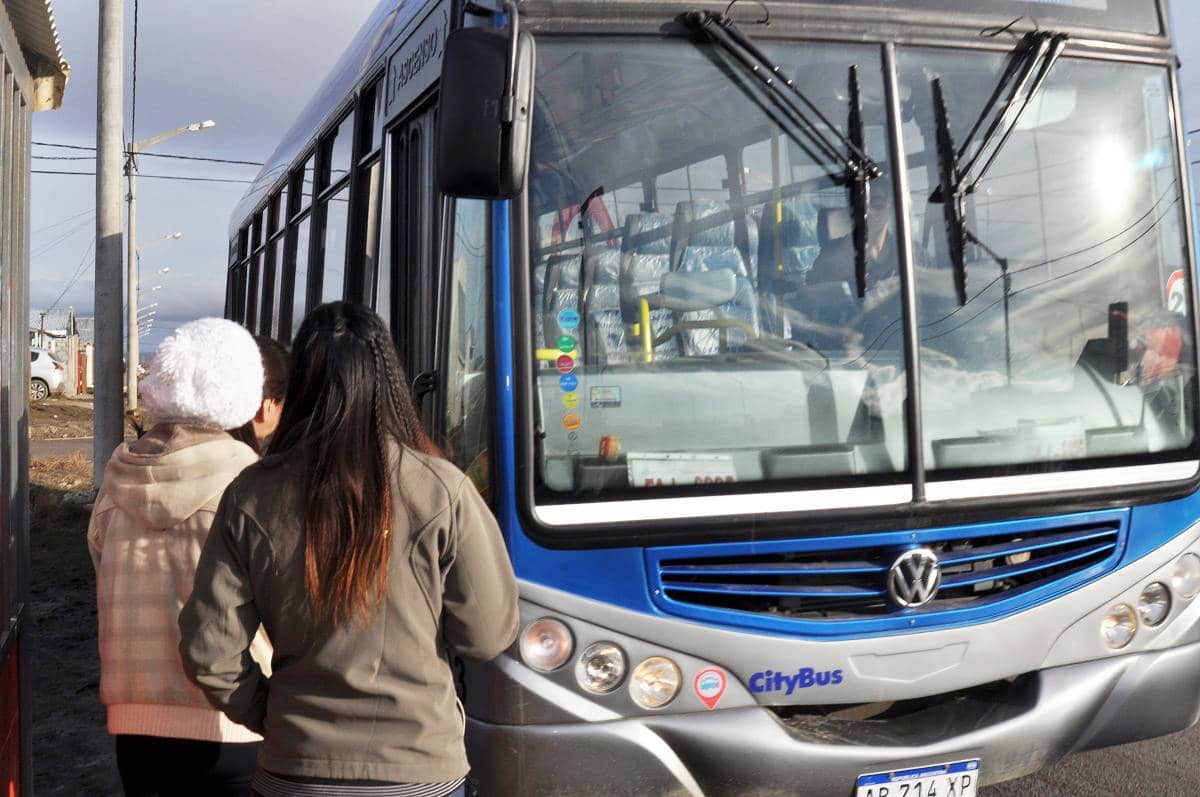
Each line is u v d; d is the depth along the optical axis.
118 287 12.07
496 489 3.41
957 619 3.65
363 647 2.17
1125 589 3.88
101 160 12.02
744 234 3.72
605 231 3.61
